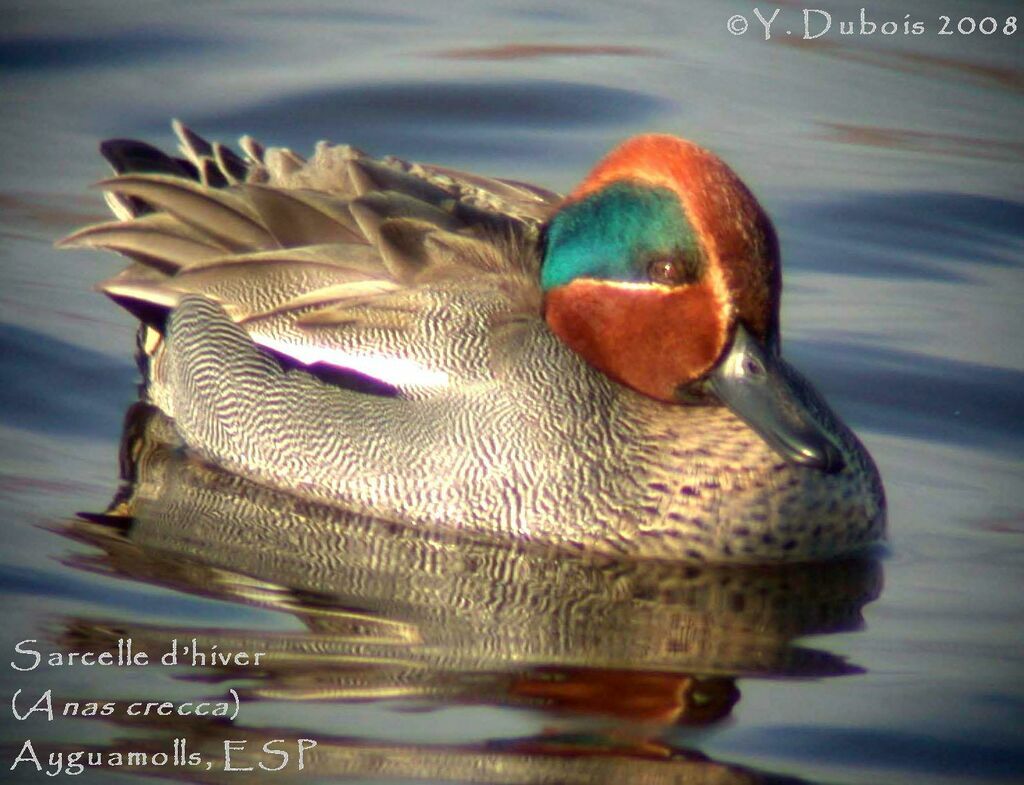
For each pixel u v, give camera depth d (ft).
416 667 33.22
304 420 41.11
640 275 37.73
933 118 62.13
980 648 34.58
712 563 38.50
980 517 40.57
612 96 62.85
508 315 39.83
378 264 40.88
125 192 44.29
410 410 39.88
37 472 41.06
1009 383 46.80
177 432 43.91
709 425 38.73
